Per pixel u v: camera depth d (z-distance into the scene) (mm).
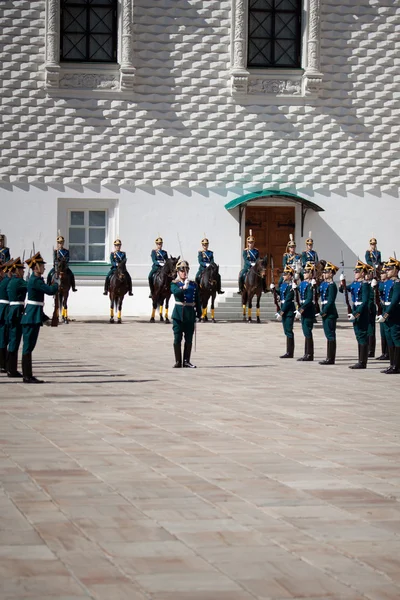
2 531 10633
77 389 22625
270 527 10922
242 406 20094
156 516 11312
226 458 14617
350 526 11008
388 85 49062
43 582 9031
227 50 48094
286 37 48594
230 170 48500
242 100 48312
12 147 47000
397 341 26906
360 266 28344
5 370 26250
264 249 49062
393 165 49375
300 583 9102
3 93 46875
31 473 13438
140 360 29875
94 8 47438
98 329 40781
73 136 47375
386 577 9305
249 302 44688
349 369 28094
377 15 48781
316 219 49188
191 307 27734
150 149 47969
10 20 46781
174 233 48219
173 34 47781
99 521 11062
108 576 9227
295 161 48844
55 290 23766
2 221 47125
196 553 9969
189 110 48094
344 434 16797
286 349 34094
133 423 17719
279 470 13812
